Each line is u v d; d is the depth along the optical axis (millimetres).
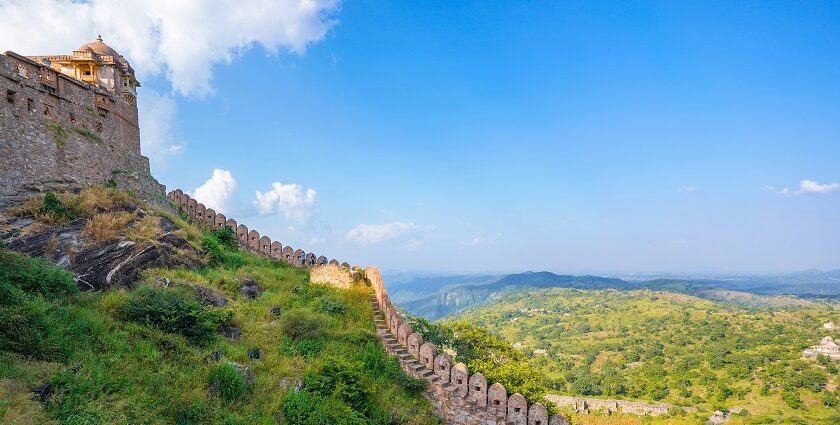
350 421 16312
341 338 21781
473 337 36406
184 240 25141
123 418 11469
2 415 10078
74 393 11742
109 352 14078
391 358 21797
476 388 21000
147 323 16312
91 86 28344
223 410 14023
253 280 25891
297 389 16828
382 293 26891
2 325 12562
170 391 13438
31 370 11867
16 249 18516
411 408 19484
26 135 23250
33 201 21531
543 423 20125
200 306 18438
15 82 22906
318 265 31078
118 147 30719
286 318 20984
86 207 22734
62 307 15438
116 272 19703
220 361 16172
